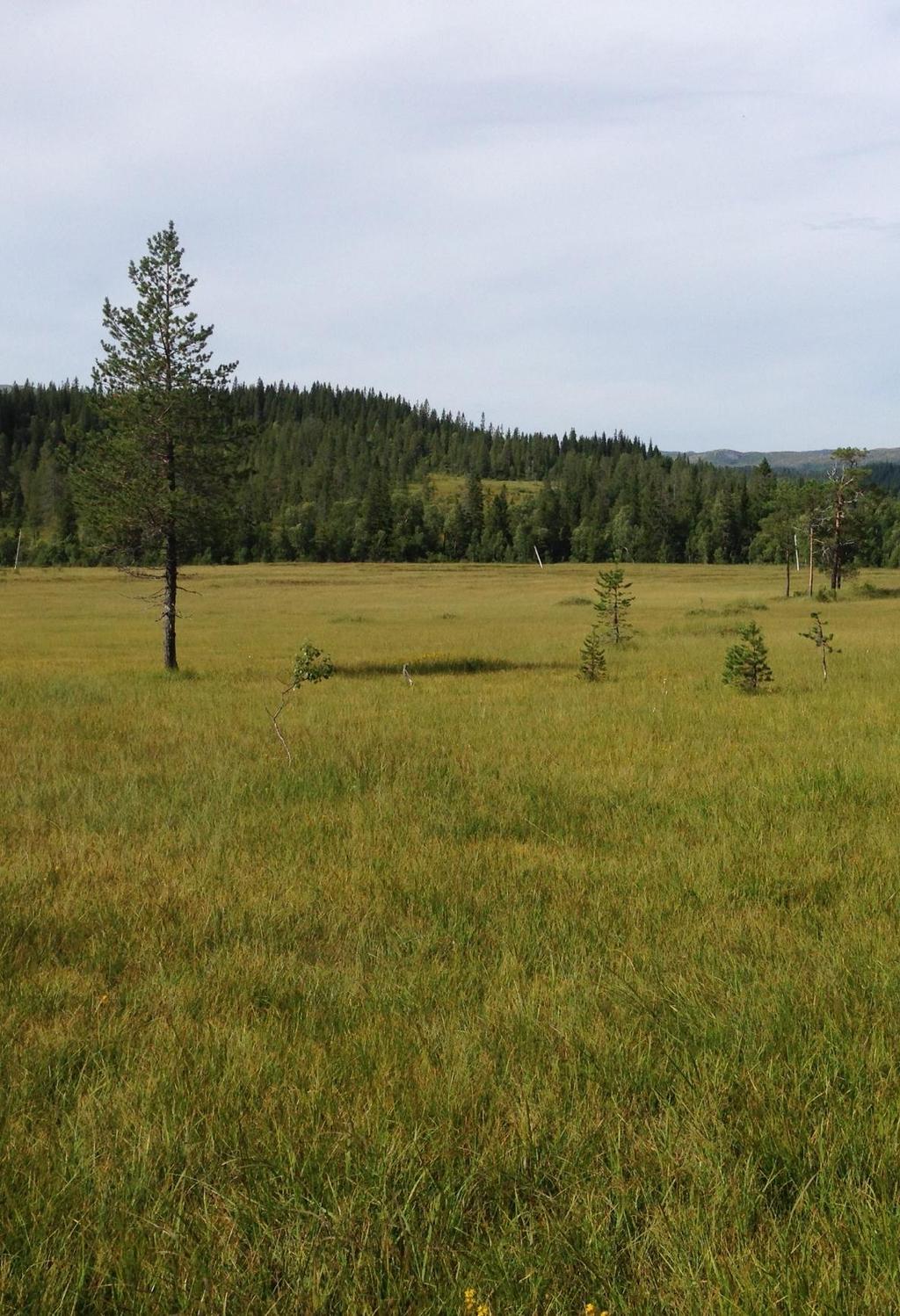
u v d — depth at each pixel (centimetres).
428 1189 321
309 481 19000
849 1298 272
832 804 895
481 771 1063
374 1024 445
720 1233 298
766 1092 376
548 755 1166
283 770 1080
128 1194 322
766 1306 267
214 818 873
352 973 520
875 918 584
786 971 499
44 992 494
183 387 2612
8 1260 289
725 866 708
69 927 596
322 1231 303
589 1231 299
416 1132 340
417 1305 279
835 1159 333
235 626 4619
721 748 1187
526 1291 281
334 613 5575
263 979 510
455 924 588
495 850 768
